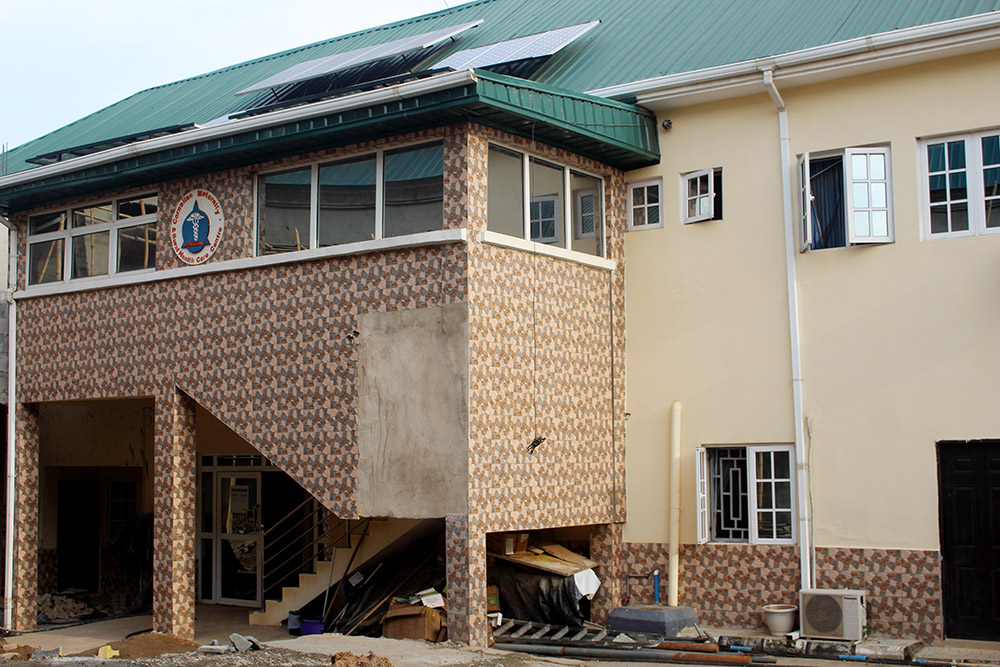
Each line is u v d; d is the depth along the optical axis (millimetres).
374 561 13938
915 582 11750
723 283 13258
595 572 13477
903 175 12242
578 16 17469
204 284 13680
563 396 12773
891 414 12078
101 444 18594
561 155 13016
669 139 13773
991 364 11594
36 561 15688
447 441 11516
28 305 15570
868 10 13336
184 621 13547
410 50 15516
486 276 11766
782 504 12734
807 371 12617
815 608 11555
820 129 12742
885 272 12250
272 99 17531
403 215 12164
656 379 13602
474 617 11352
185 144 13164
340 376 12406
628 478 13664
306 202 12977
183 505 13727
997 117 11734
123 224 14836
